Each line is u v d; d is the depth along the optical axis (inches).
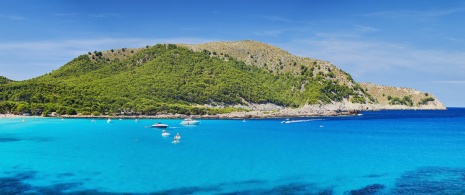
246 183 1694.1
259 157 2330.2
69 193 1517.0
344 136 3799.2
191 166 2031.3
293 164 2114.9
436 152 2625.5
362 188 1633.9
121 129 4399.6
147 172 1876.2
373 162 2198.6
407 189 1619.1
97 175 1809.8
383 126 5452.8
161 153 2466.8
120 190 1563.7
